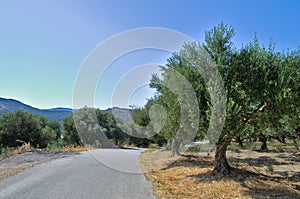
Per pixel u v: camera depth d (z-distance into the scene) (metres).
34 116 22.28
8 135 20.41
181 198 5.54
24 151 13.87
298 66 6.43
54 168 9.02
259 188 6.32
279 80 6.05
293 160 12.21
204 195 5.78
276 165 10.76
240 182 6.83
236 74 6.59
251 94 6.34
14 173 7.88
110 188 6.29
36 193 5.68
